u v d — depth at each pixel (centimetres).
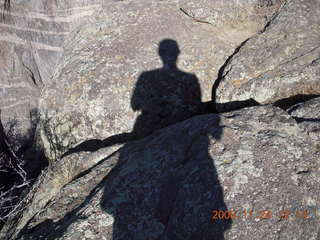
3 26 587
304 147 221
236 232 189
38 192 304
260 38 366
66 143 390
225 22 448
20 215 301
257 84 319
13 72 621
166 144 260
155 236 206
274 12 414
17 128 620
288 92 305
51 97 402
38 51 618
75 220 224
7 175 511
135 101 378
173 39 418
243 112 258
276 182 204
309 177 204
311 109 252
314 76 300
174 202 215
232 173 212
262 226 189
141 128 376
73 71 407
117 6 488
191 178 220
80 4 575
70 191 264
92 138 381
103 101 378
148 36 423
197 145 240
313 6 373
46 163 466
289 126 237
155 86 385
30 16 589
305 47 334
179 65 396
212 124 252
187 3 468
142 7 469
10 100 627
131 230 212
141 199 226
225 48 413
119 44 419
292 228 187
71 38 501
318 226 187
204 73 394
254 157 218
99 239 211
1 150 562
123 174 249
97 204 233
